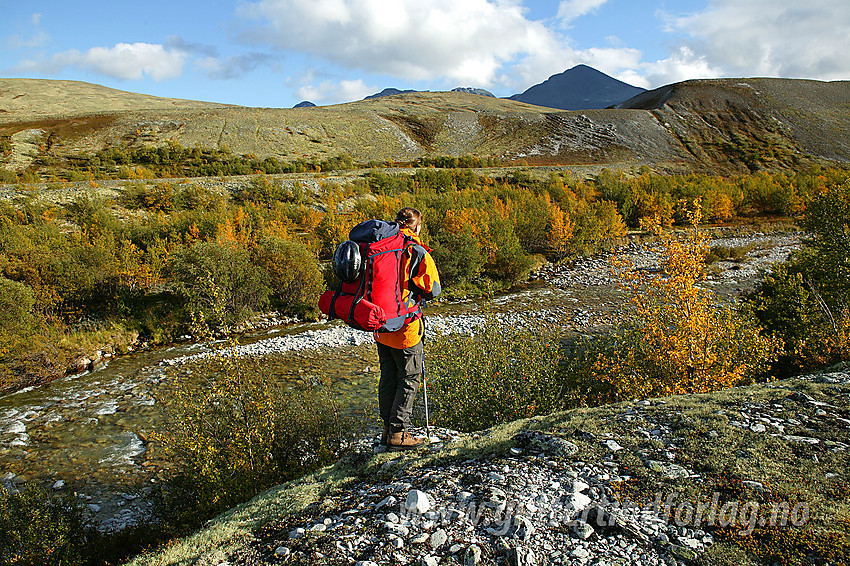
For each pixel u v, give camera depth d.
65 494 8.74
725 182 71.38
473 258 26.73
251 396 6.83
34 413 12.55
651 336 9.07
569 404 8.44
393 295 4.24
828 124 128.62
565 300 24.23
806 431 4.23
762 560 2.66
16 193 34.91
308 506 4.04
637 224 48.88
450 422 7.76
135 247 24.52
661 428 4.59
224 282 20.31
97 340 17.61
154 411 12.52
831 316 10.42
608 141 116.88
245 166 71.31
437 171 60.78
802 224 14.29
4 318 15.22
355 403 12.29
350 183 51.56
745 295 15.17
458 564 2.86
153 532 6.29
